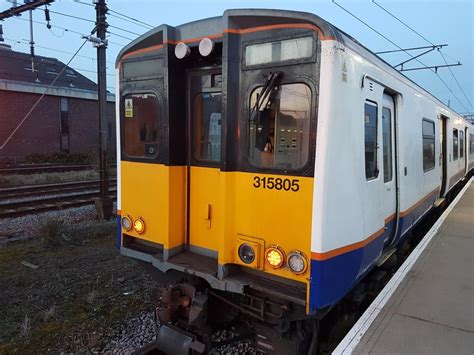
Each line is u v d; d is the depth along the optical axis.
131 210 4.19
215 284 3.42
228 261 3.46
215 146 3.72
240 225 3.45
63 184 13.02
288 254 3.15
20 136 23.91
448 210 8.71
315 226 2.97
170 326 3.64
